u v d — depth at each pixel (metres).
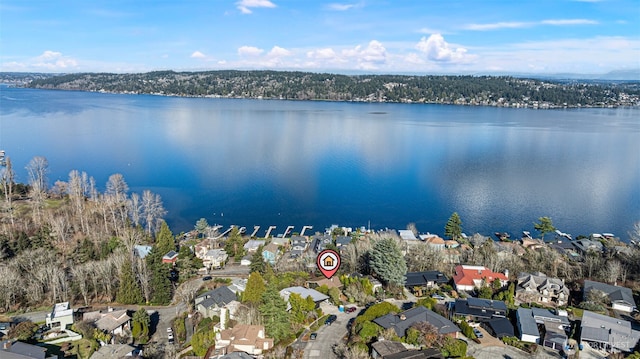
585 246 106.75
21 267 79.88
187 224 124.75
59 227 99.06
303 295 68.31
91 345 57.12
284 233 119.56
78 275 73.75
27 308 68.69
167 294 74.69
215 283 81.50
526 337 56.94
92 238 100.56
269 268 79.31
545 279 73.44
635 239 111.31
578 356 53.25
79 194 119.00
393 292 72.50
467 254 94.69
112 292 75.81
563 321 59.56
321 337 58.16
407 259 87.50
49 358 52.16
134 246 95.88
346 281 73.56
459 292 73.38
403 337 55.94
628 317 65.31
